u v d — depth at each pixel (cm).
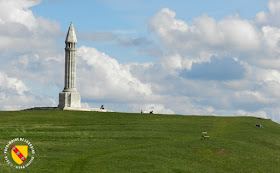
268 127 11631
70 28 15338
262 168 6725
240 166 6538
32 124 9981
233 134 9500
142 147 7094
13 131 8500
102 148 6825
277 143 9088
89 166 5531
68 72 15212
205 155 6762
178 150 6856
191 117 12619
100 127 9519
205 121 11675
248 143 8419
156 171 5412
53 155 6100
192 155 6606
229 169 6247
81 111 12900
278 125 12762
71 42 15200
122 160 5894
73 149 6612
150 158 6078
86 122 10575
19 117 11225
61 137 7800
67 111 12769
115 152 6556
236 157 7019
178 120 11606
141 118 11794
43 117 11325
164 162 5916
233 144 7975
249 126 11138
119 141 7600
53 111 12725
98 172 5256
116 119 11400
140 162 5806
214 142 7881
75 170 5353
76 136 7950
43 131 8662
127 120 11194
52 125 9819
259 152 7731
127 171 5347
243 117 13450
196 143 7619
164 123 10744
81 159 5959
